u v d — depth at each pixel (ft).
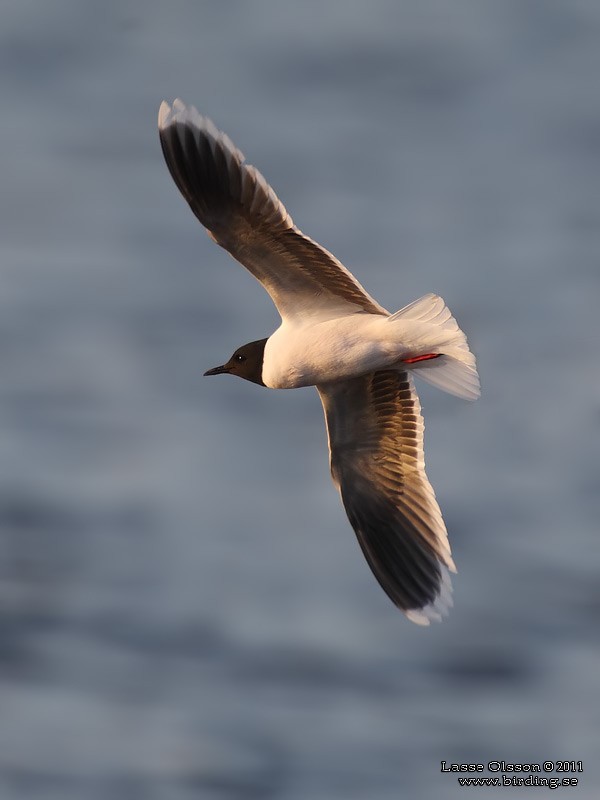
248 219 29.04
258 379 31.99
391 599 32.45
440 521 32.24
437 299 28.91
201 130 29.25
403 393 31.78
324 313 30.19
